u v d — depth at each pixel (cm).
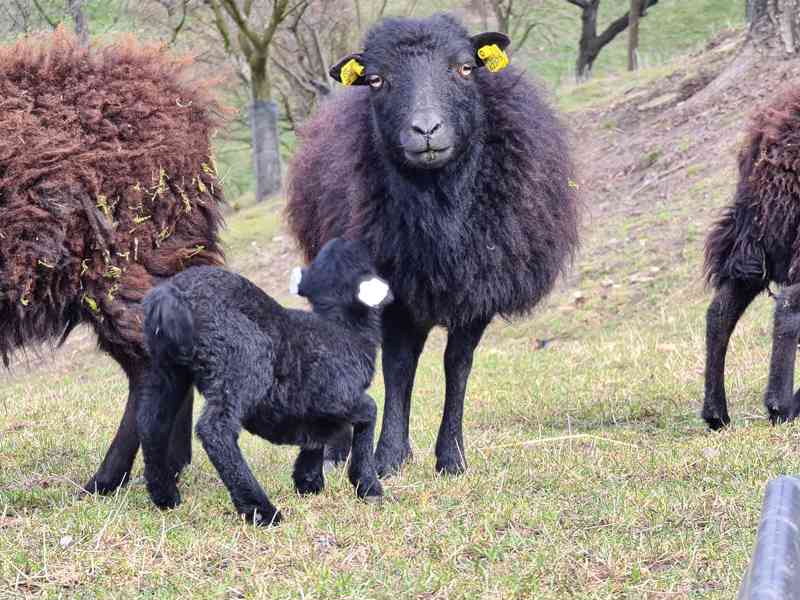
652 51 3625
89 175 520
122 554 415
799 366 826
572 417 766
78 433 746
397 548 417
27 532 448
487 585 372
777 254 684
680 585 372
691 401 771
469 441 679
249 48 2548
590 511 463
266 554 414
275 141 2608
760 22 1673
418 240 557
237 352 437
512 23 3497
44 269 518
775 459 544
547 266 598
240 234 2127
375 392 941
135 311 536
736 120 1582
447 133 526
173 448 572
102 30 1986
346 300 484
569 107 2056
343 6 2872
